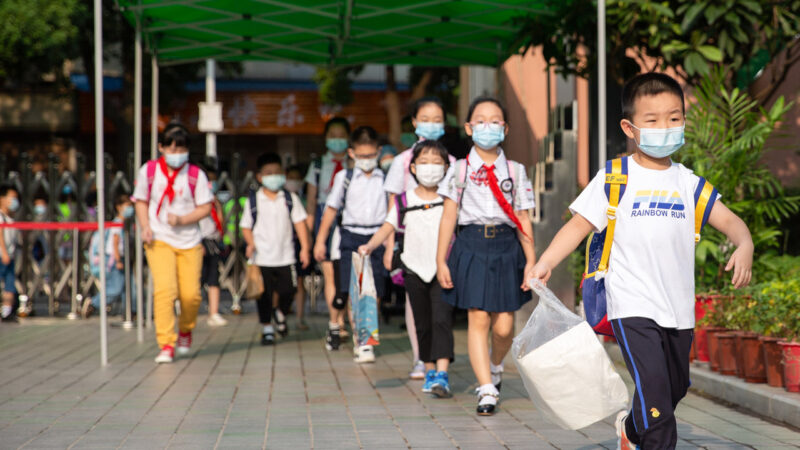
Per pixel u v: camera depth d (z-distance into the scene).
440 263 5.99
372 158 8.68
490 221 5.91
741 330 6.56
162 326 8.43
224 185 14.32
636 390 3.76
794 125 10.55
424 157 6.61
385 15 9.63
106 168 13.06
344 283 8.66
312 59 11.41
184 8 9.22
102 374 7.74
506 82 15.74
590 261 4.01
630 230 3.83
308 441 5.11
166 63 10.79
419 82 24.56
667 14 7.94
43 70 23.66
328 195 9.36
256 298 9.73
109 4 23.36
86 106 28.48
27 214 12.95
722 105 8.30
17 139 28.56
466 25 10.12
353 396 6.61
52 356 8.95
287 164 12.77
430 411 6.01
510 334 6.04
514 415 5.85
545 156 9.17
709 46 8.18
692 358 7.28
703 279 7.95
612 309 3.86
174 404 6.31
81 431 5.42
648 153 3.83
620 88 9.21
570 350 3.83
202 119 19.92
